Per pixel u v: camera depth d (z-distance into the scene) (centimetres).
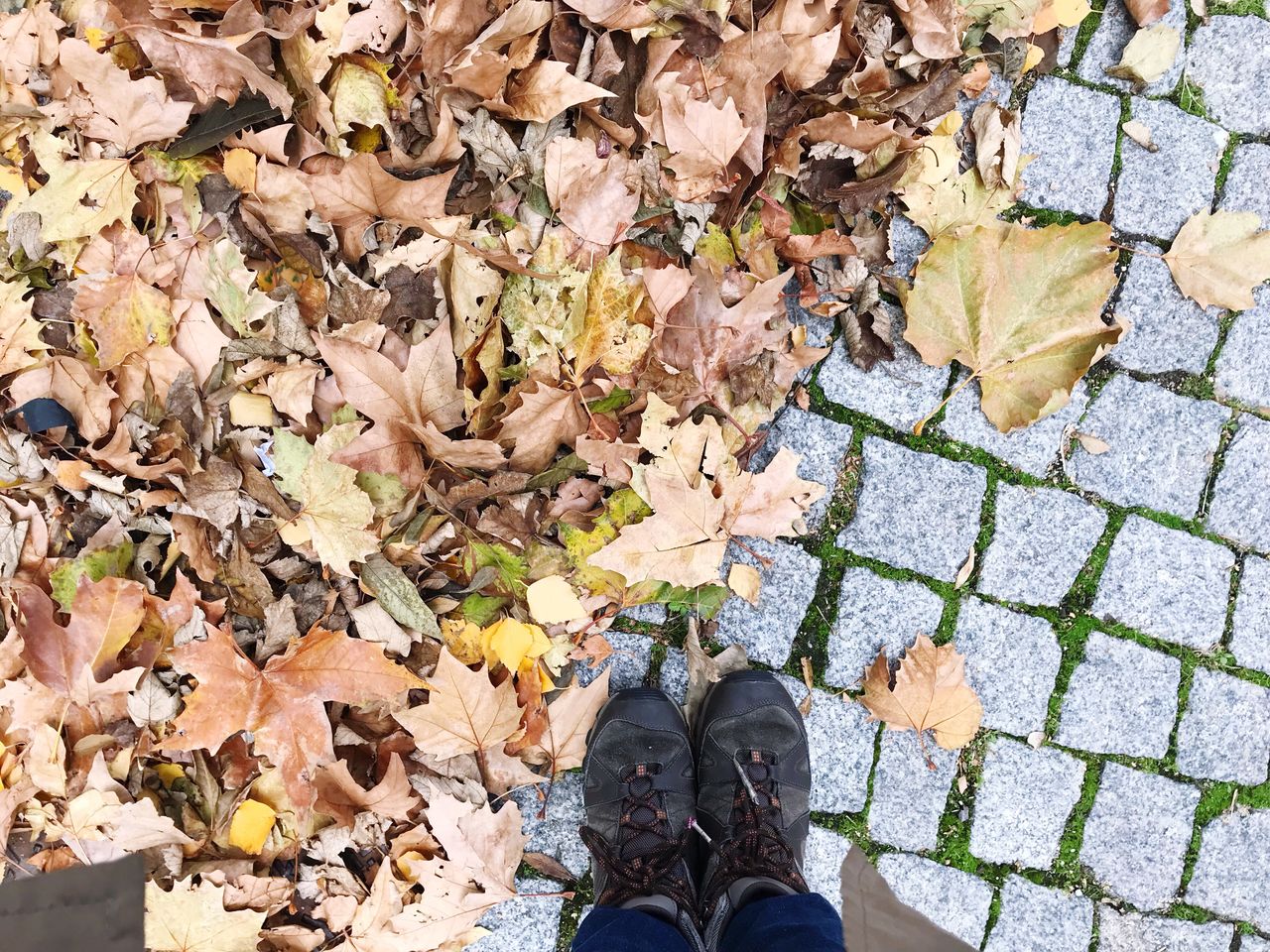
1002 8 147
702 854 161
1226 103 162
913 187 152
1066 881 162
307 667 130
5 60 132
